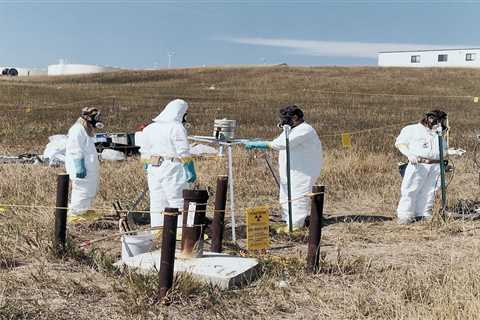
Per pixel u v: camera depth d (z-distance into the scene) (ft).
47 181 36.78
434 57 264.31
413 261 23.61
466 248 25.68
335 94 161.58
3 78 221.66
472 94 163.94
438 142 30.96
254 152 49.85
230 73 228.22
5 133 70.54
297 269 21.81
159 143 25.94
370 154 49.70
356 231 28.99
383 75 209.67
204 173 40.52
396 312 17.42
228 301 18.63
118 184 36.86
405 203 31.07
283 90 173.58
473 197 37.27
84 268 21.47
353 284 20.53
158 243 24.72
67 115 94.58
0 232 25.53
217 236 23.75
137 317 17.34
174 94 157.28
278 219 31.65
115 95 149.18
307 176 29.27
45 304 18.03
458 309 17.19
